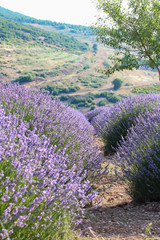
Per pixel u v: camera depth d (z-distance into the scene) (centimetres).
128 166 410
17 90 504
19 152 238
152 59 970
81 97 12950
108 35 957
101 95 13338
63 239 235
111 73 999
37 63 19050
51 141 387
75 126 539
